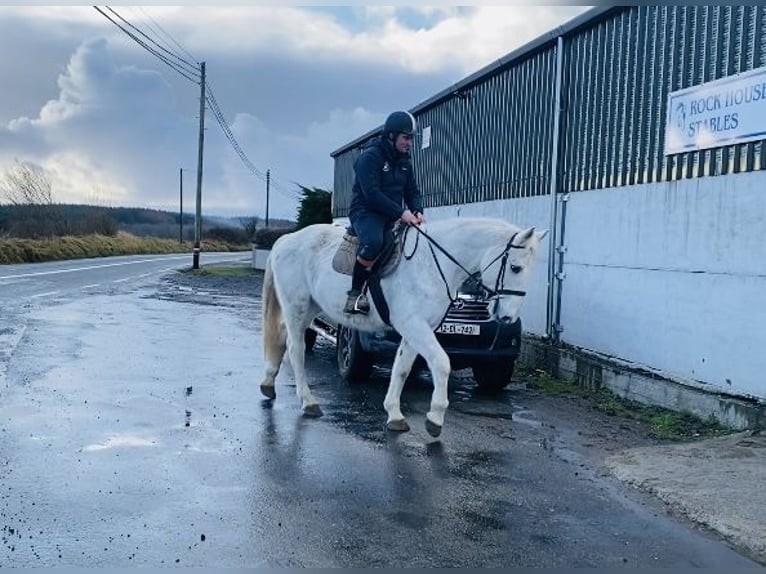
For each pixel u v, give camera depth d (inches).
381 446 259.6
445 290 263.4
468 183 589.9
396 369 285.4
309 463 236.1
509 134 522.0
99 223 2226.9
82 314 614.5
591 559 172.4
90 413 284.8
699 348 323.3
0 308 625.9
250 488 210.5
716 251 314.7
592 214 411.2
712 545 183.0
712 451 257.1
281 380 377.1
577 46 436.8
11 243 1466.5
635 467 240.4
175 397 321.1
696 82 334.3
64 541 169.9
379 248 266.4
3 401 297.0
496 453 257.9
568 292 434.6
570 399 359.6
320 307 304.5
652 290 356.5
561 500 212.5
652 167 361.7
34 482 206.8
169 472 220.8
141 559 162.6
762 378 289.0
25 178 1860.2
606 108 405.4
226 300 829.8
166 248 2573.8
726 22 316.5
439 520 193.0
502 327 350.3
